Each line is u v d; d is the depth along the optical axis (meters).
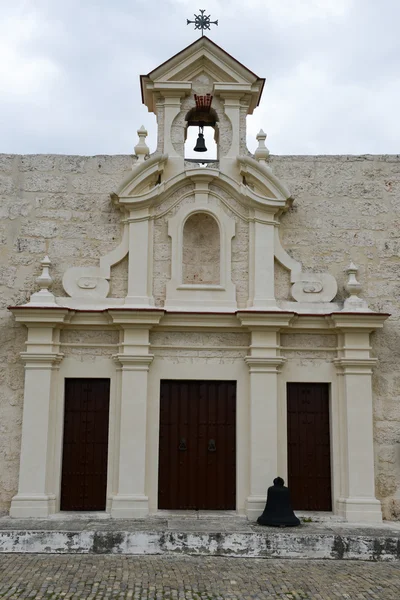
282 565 8.72
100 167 11.66
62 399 10.78
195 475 10.84
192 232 11.86
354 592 7.56
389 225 11.66
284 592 7.53
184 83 11.64
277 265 11.41
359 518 10.34
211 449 10.88
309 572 8.39
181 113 11.78
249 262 11.27
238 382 10.95
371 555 9.12
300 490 10.87
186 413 10.99
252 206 11.33
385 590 7.64
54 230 11.42
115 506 10.28
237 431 10.82
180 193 11.46
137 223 11.26
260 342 10.88
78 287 11.15
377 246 11.59
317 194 11.73
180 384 11.07
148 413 10.75
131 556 8.99
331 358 11.10
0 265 11.25
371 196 11.74
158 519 10.13
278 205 11.25
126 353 10.73
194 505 10.74
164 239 11.35
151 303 11.02
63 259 11.35
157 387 10.87
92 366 10.91
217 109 11.84
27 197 11.50
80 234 11.43
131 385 10.69
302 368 11.04
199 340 11.04
